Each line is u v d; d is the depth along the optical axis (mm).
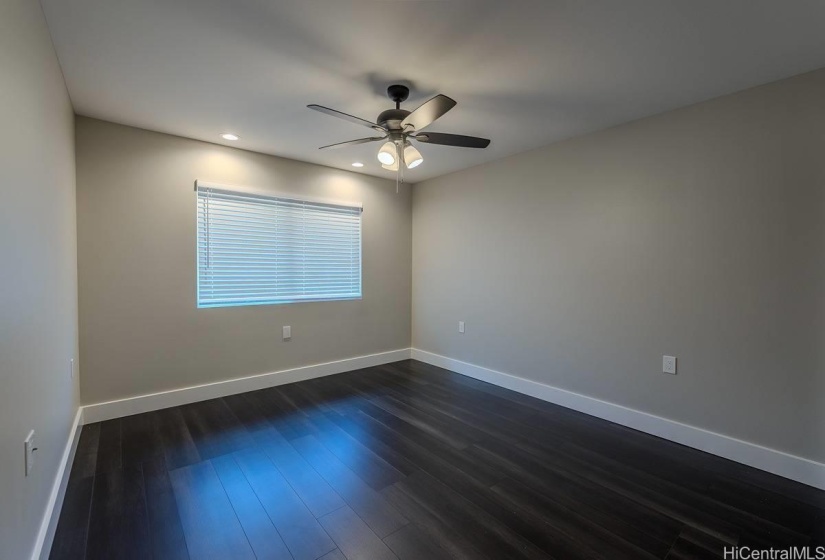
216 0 1562
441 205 4445
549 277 3361
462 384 3852
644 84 2254
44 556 1480
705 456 2410
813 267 2078
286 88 2330
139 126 2945
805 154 2096
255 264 3623
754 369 2279
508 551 1586
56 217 1967
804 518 1813
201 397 3309
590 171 3053
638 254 2781
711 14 1632
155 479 2100
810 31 1743
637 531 1715
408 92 2344
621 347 2889
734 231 2344
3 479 1119
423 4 1587
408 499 1938
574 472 2209
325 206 4090
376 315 4543
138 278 3000
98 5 1588
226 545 1614
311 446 2504
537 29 1748
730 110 2352
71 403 2371
